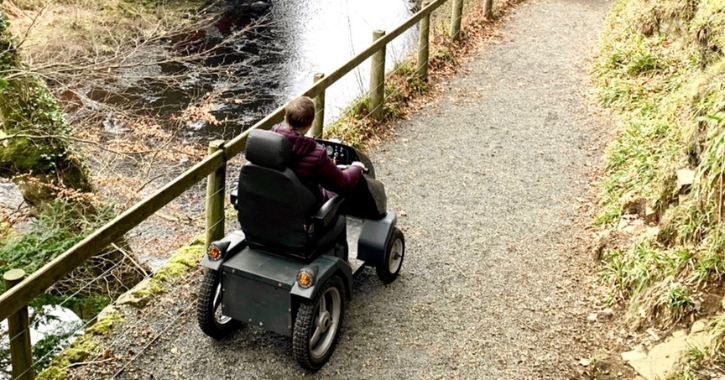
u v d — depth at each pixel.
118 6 12.52
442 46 10.71
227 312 4.41
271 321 4.30
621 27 11.18
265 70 13.78
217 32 15.37
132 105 10.24
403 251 5.42
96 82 9.95
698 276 4.62
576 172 7.38
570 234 6.19
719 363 4.04
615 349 4.63
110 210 7.71
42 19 10.80
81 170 8.45
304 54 14.63
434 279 5.48
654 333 4.59
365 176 4.76
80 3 11.62
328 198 4.57
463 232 6.19
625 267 5.20
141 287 5.09
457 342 4.78
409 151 7.77
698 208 4.99
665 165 6.23
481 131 8.32
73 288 6.93
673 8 9.69
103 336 4.62
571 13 13.18
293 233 4.18
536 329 4.92
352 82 12.77
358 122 8.06
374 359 4.59
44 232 6.60
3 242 6.55
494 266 5.69
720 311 4.37
